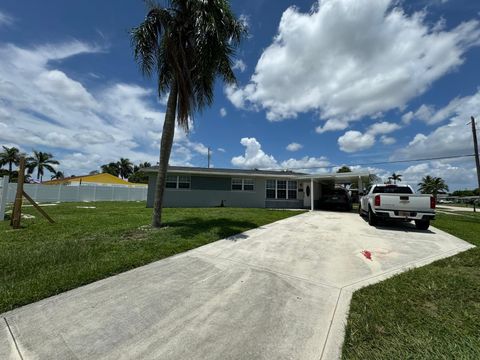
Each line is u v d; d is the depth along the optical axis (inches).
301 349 91.9
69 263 176.2
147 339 97.1
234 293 137.8
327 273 170.7
